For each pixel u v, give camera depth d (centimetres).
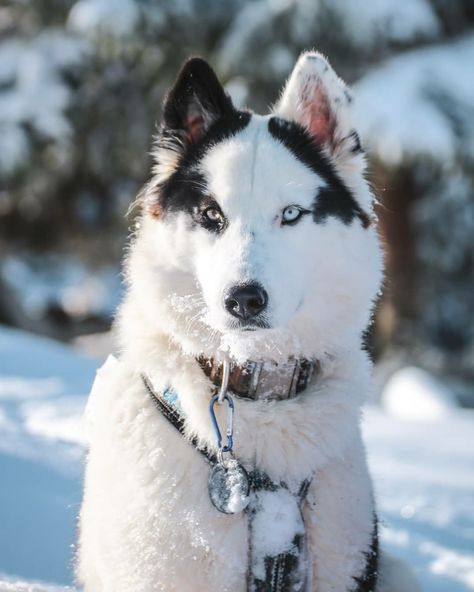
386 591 365
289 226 318
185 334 313
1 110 1375
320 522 312
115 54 1298
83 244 1688
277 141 329
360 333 333
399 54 1362
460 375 1539
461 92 1307
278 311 302
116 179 1523
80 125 1410
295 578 304
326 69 342
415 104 1260
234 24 1314
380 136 1247
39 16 1393
